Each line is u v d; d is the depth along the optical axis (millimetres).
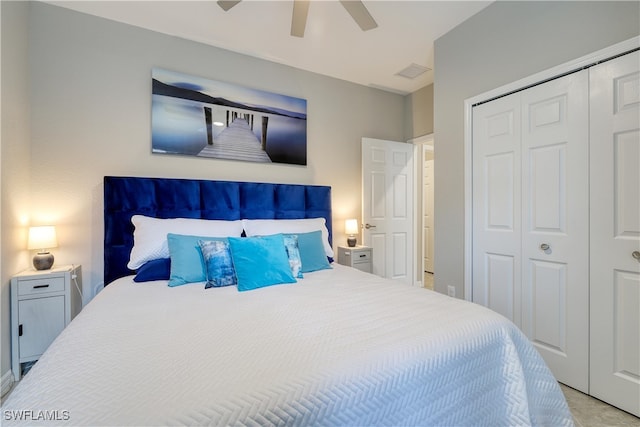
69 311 1960
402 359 918
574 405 1604
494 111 2195
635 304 1520
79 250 2238
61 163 2193
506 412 1092
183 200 2434
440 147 2611
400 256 3672
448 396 975
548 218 1878
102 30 2311
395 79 3416
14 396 742
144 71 2436
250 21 2342
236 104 2775
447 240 2557
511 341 1175
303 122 3119
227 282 1811
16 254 1898
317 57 2912
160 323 1182
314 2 2105
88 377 788
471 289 2373
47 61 2156
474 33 2314
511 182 2092
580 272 1726
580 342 1726
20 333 1830
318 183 3260
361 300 1488
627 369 1544
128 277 2061
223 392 719
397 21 2373
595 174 1659
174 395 708
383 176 3559
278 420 701
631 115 1523
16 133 1909
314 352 919
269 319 1226
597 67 1649
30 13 2111
